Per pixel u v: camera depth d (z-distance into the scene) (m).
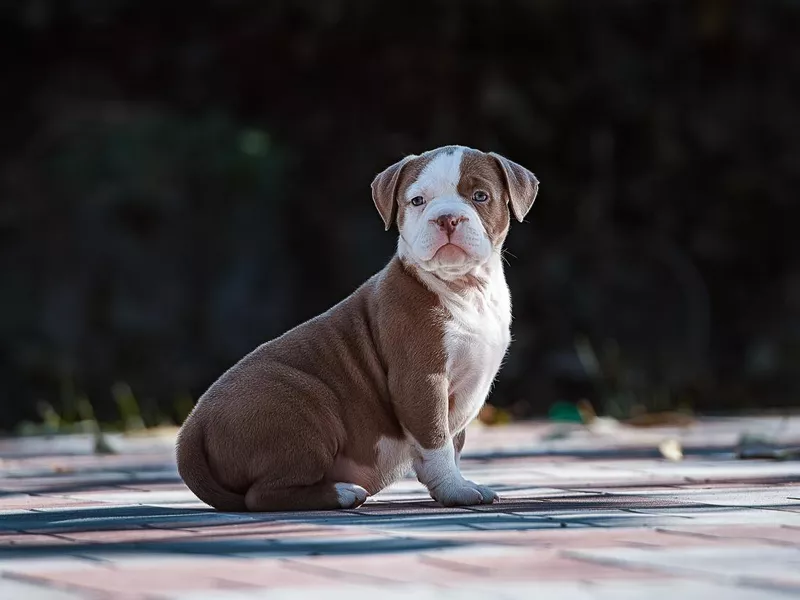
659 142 19.23
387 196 5.54
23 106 19.11
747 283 19.30
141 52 19.41
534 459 7.69
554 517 4.58
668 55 19.41
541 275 18.31
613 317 18.42
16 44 19.23
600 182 19.28
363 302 5.39
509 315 5.52
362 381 5.23
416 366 5.15
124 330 16.97
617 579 3.32
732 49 19.38
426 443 5.16
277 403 5.05
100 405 16.55
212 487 5.08
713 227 19.25
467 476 6.56
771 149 19.39
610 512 4.73
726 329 19.05
